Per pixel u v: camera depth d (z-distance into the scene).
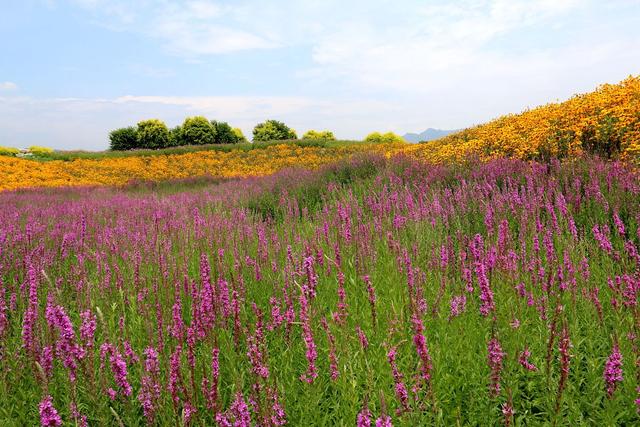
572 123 10.52
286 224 7.24
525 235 4.95
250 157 32.16
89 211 10.68
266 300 4.16
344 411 2.52
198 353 3.26
